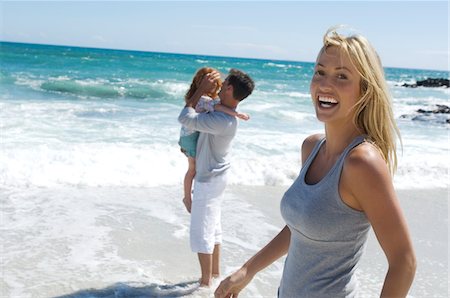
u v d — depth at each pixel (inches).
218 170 176.7
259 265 98.1
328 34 80.9
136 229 235.3
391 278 71.8
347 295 79.9
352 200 75.9
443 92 1920.5
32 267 191.5
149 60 2596.0
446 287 194.9
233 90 170.4
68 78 1145.4
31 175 302.0
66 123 506.9
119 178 310.7
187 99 182.1
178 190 302.7
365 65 76.4
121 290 176.4
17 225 231.9
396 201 72.1
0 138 401.4
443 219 281.6
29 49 2716.5
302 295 82.8
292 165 360.5
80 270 190.9
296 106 888.9
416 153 473.7
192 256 209.8
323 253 80.4
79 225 236.1
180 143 181.0
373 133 77.8
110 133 462.9
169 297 173.6
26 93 841.5
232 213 265.7
